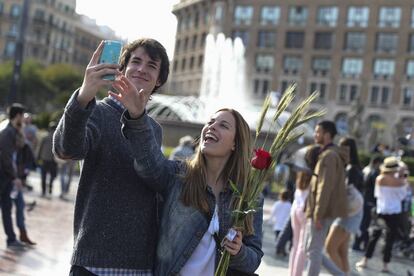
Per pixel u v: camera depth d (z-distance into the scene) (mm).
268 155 3070
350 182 6801
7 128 7742
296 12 68750
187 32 80625
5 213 7945
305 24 68125
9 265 6719
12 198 8133
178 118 21125
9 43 88562
